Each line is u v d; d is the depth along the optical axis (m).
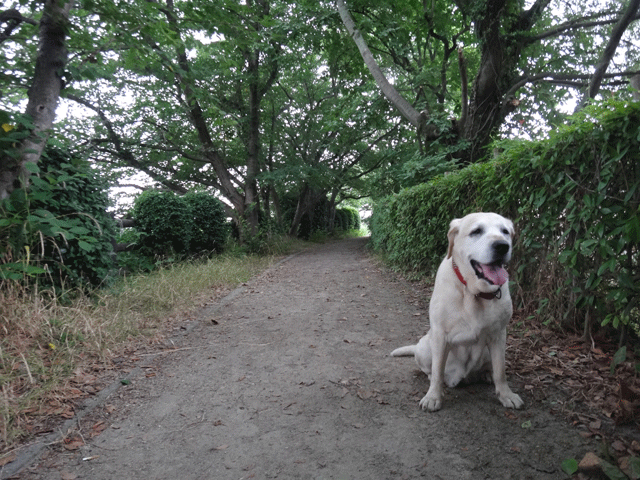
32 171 4.05
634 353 3.08
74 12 7.42
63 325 3.84
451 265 2.71
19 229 4.00
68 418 2.68
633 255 2.79
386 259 9.70
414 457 2.17
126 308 4.97
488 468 2.04
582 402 2.59
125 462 2.22
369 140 20.47
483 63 9.32
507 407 2.62
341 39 12.74
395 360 3.63
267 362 3.72
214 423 2.62
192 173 16.72
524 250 4.17
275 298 6.66
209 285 7.22
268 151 17.72
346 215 35.34
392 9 11.70
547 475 1.96
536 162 3.55
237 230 14.48
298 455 2.24
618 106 2.64
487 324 2.55
